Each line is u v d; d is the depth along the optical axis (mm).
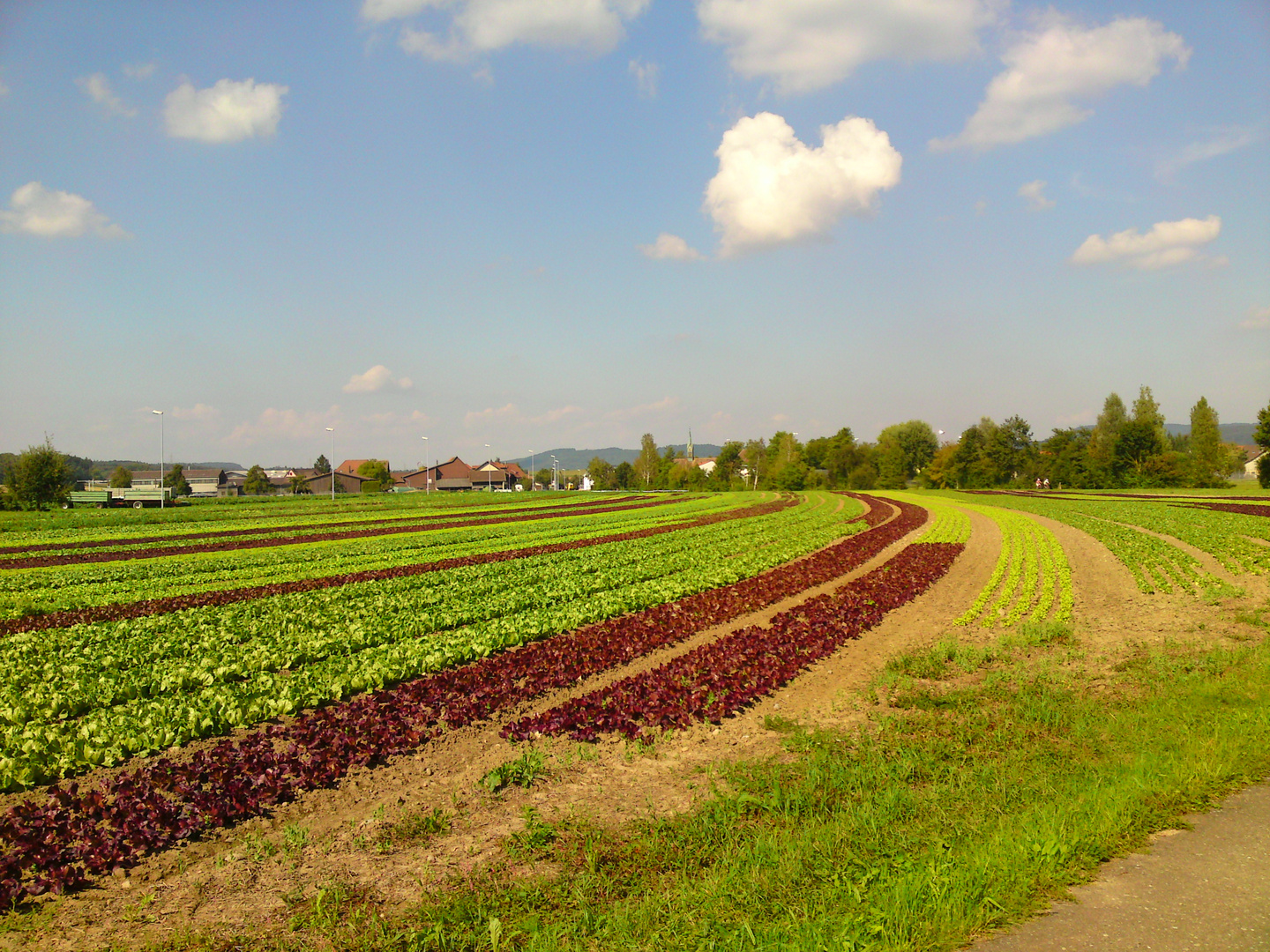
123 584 32312
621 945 6543
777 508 86312
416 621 21484
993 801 9125
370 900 7746
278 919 7449
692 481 171000
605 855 8375
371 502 107125
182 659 17953
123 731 12539
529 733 12734
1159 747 10602
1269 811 8469
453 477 198625
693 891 7348
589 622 21734
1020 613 22656
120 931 7289
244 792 10164
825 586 29094
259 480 176125
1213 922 6391
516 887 7770
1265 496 82438
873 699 14383
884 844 8109
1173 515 57094
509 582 29750
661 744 12359
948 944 6195
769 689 15203
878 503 91688
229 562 40031
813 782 10102
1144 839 7887
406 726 12789
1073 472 120750
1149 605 23609
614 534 53312
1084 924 6434
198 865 8641
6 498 88875
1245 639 18172
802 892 7215
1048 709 12922
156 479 193000
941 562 34562
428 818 9562
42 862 8273
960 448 136000
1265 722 11062
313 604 25531
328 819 9820
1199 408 121812
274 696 14562
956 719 12953
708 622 21938
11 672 16938
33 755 11344
